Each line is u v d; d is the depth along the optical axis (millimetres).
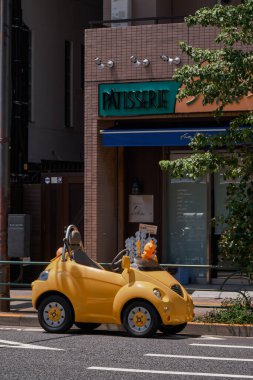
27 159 27141
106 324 18203
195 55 18391
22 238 19922
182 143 23109
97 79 24391
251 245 18344
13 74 26656
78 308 17047
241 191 18578
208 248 25328
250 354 14531
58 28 30344
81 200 26125
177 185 25875
